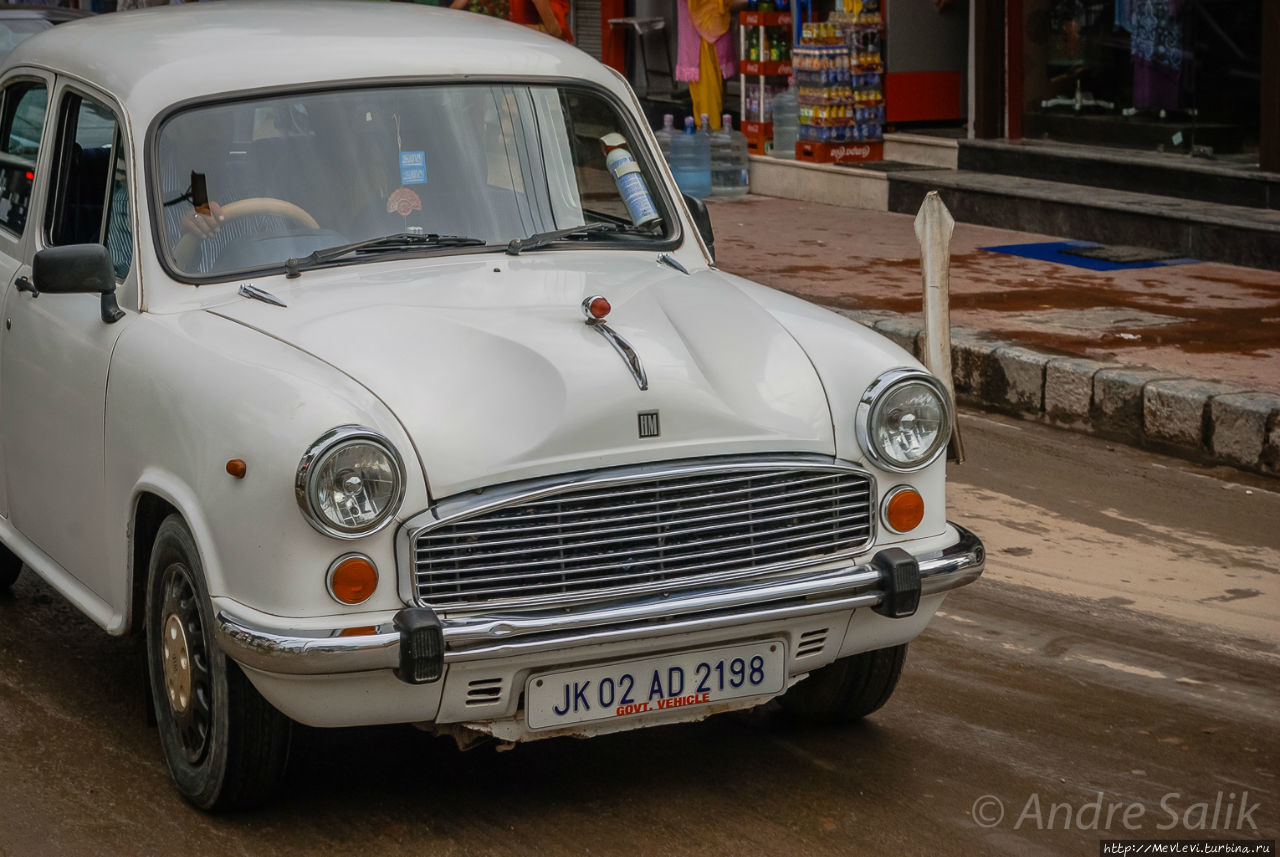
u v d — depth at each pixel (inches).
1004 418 312.7
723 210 542.3
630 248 179.3
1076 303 362.3
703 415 138.7
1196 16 456.4
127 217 164.9
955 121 572.7
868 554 146.4
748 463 138.9
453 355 140.6
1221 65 450.9
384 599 130.3
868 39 557.3
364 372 137.7
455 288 157.3
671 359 142.0
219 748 142.4
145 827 147.2
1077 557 230.2
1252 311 350.6
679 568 137.2
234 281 160.7
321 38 180.1
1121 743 167.3
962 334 331.0
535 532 132.6
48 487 175.3
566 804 151.8
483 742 147.4
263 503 130.0
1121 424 292.4
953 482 268.4
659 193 187.3
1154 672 187.5
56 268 156.6
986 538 239.3
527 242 172.9
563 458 133.0
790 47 581.3
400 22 191.2
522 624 130.0
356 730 169.6
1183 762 162.7
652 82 694.5
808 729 170.6
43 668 188.9
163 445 143.6
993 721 172.9
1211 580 220.1
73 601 169.5
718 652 141.7
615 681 138.3
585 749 165.0
